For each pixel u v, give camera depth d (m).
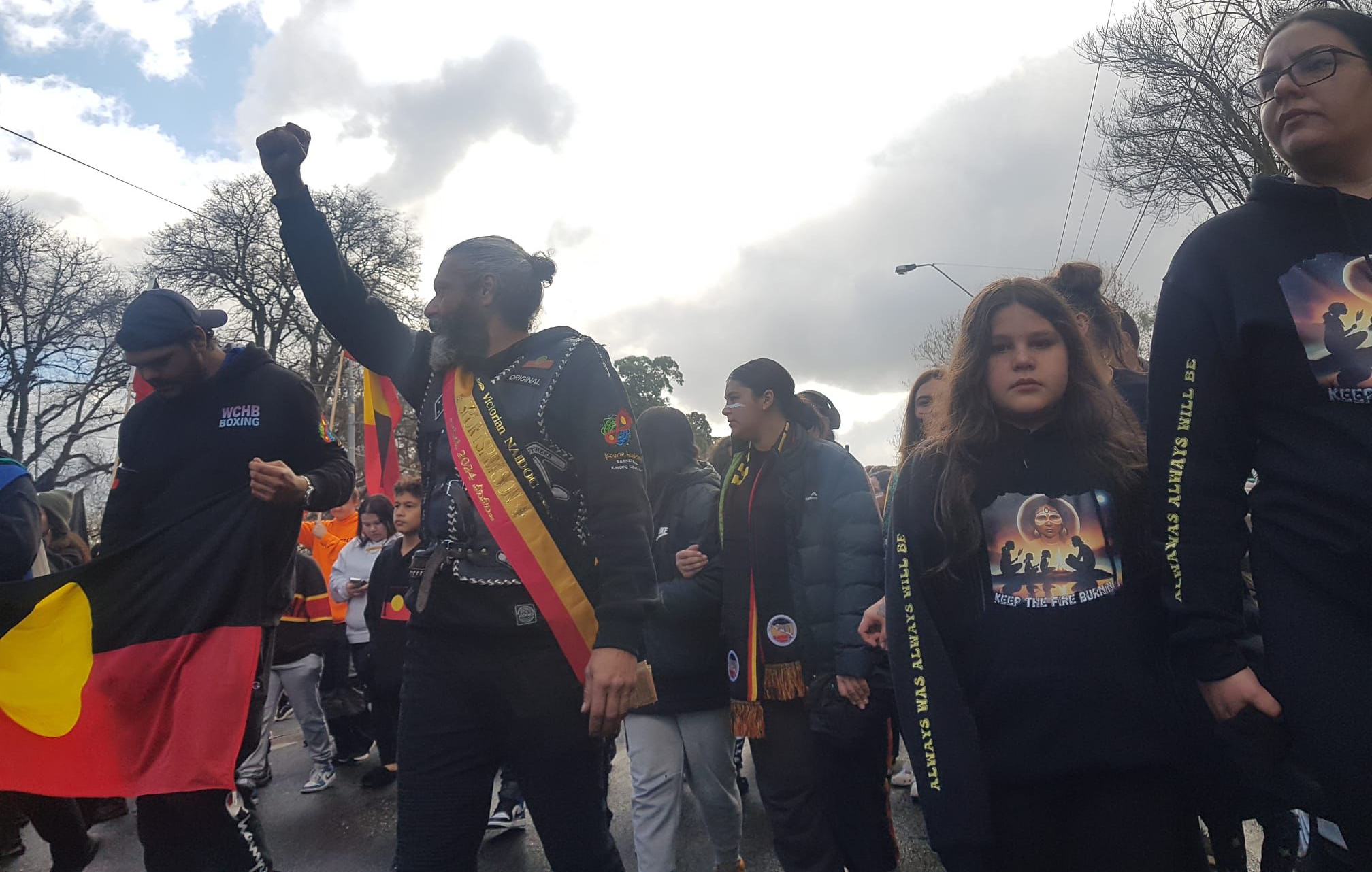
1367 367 1.47
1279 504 1.55
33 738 2.68
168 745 2.63
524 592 2.04
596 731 1.94
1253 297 1.58
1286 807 1.67
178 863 2.61
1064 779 1.79
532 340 2.21
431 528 2.14
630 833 4.37
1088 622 1.79
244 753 2.66
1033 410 1.91
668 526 3.54
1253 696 1.54
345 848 4.32
